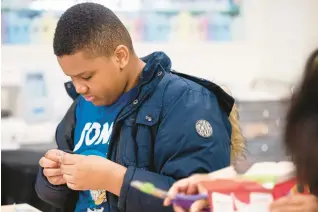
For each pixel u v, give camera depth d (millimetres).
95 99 1534
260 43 4422
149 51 4176
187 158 1451
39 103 3762
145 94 1518
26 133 3477
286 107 806
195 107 1493
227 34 4375
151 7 4172
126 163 1496
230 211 1067
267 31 4418
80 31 1426
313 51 866
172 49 4238
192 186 1182
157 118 1494
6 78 3773
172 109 1491
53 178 1588
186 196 1144
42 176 1698
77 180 1436
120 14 4070
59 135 1781
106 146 1578
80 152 1644
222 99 1568
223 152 1498
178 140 1468
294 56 4293
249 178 1112
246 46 4406
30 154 2594
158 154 1492
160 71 1546
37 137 3482
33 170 2494
